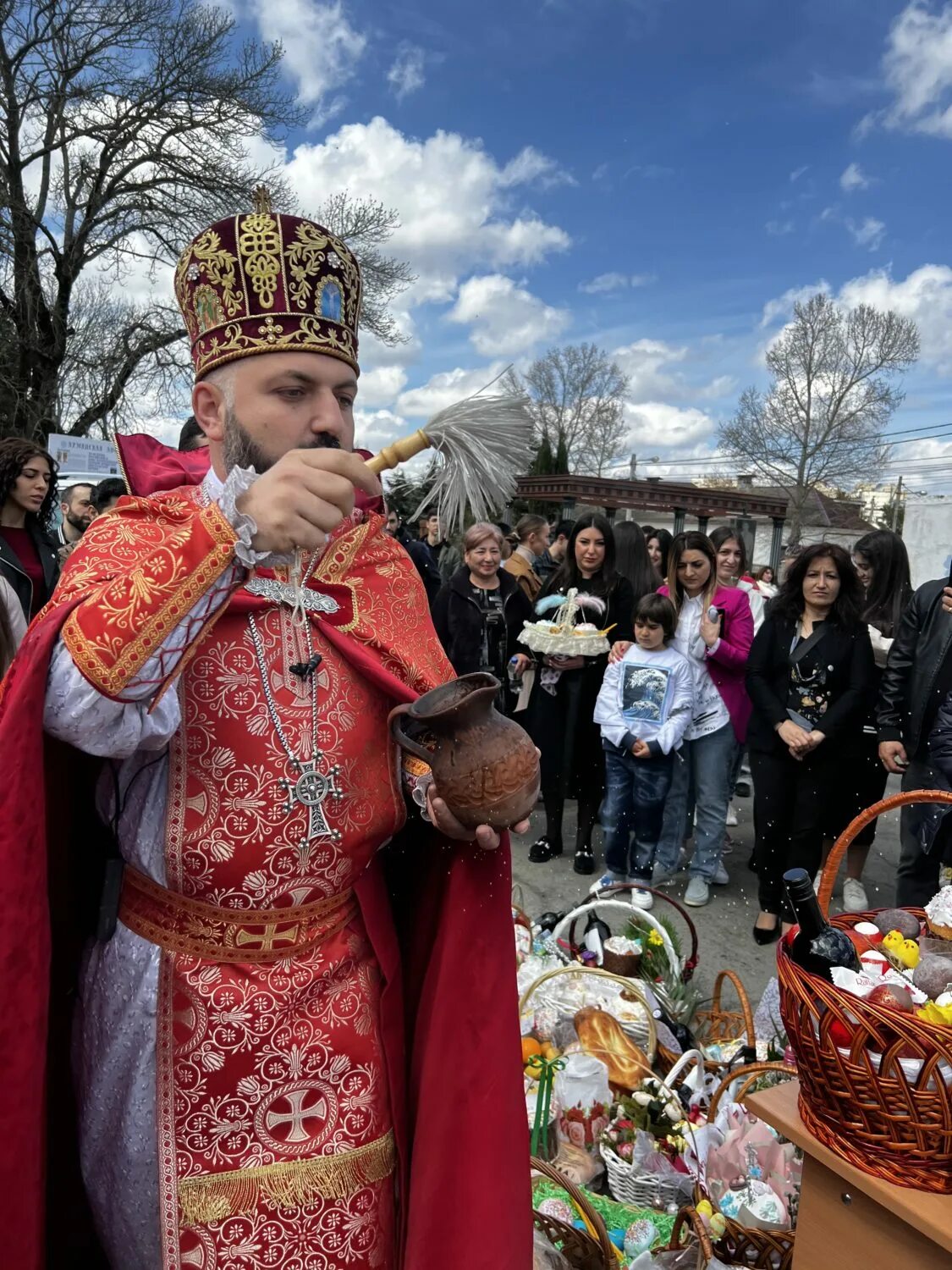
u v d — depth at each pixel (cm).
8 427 1477
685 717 405
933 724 312
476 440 112
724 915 407
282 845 106
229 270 106
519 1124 125
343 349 110
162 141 1411
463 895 127
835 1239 145
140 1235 111
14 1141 93
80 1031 116
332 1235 111
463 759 114
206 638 105
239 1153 108
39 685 89
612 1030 239
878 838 513
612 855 423
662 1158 204
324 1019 111
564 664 443
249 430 107
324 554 121
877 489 3778
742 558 521
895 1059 128
